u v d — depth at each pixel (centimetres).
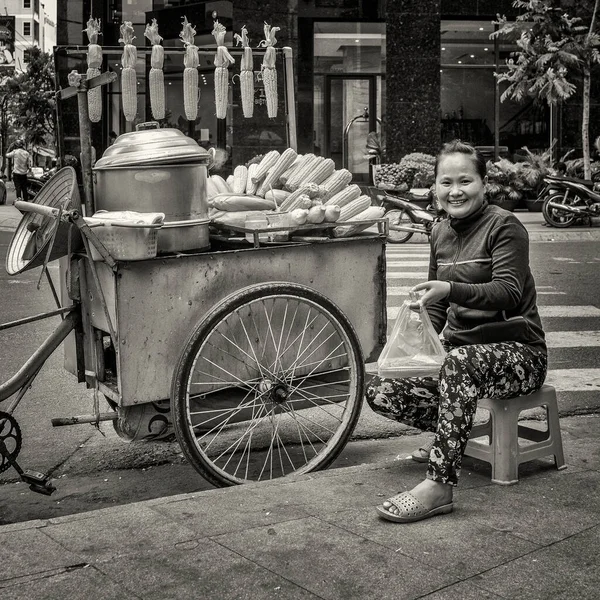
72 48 454
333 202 403
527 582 253
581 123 1908
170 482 395
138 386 343
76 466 416
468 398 311
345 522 297
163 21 1791
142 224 321
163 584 250
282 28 1820
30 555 268
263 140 1457
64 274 404
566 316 788
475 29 1888
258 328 367
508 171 1791
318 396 391
